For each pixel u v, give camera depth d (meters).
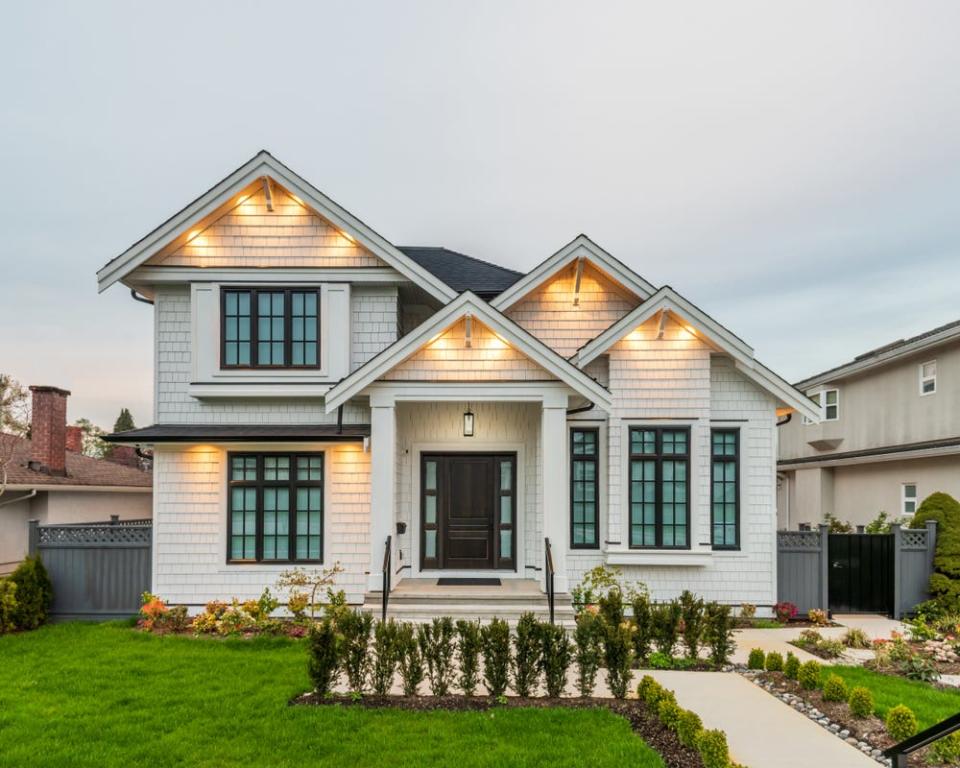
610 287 13.01
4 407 20.17
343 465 12.03
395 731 6.06
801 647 9.63
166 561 11.80
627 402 11.98
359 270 12.20
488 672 7.00
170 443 11.80
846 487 21.09
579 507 12.23
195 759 5.53
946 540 11.96
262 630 10.04
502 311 12.81
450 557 12.60
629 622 9.82
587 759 5.42
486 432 12.66
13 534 18.02
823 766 5.39
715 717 6.50
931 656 8.85
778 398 11.98
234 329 12.19
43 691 7.34
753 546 11.93
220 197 11.86
